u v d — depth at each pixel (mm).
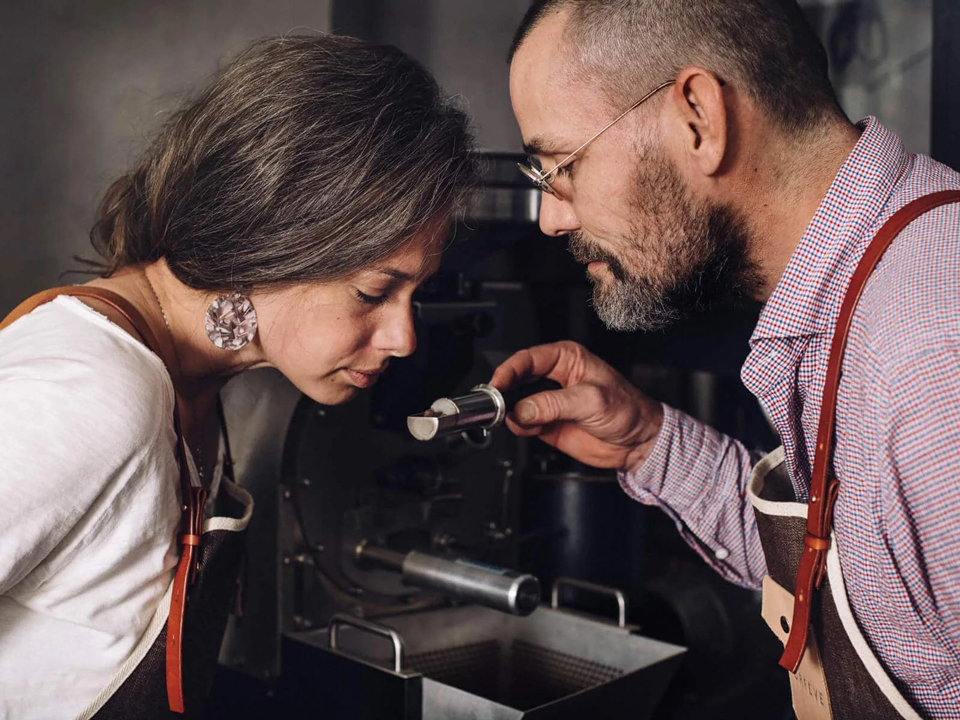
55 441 837
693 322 1715
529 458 1642
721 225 987
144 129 1750
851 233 936
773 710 1375
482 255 1462
